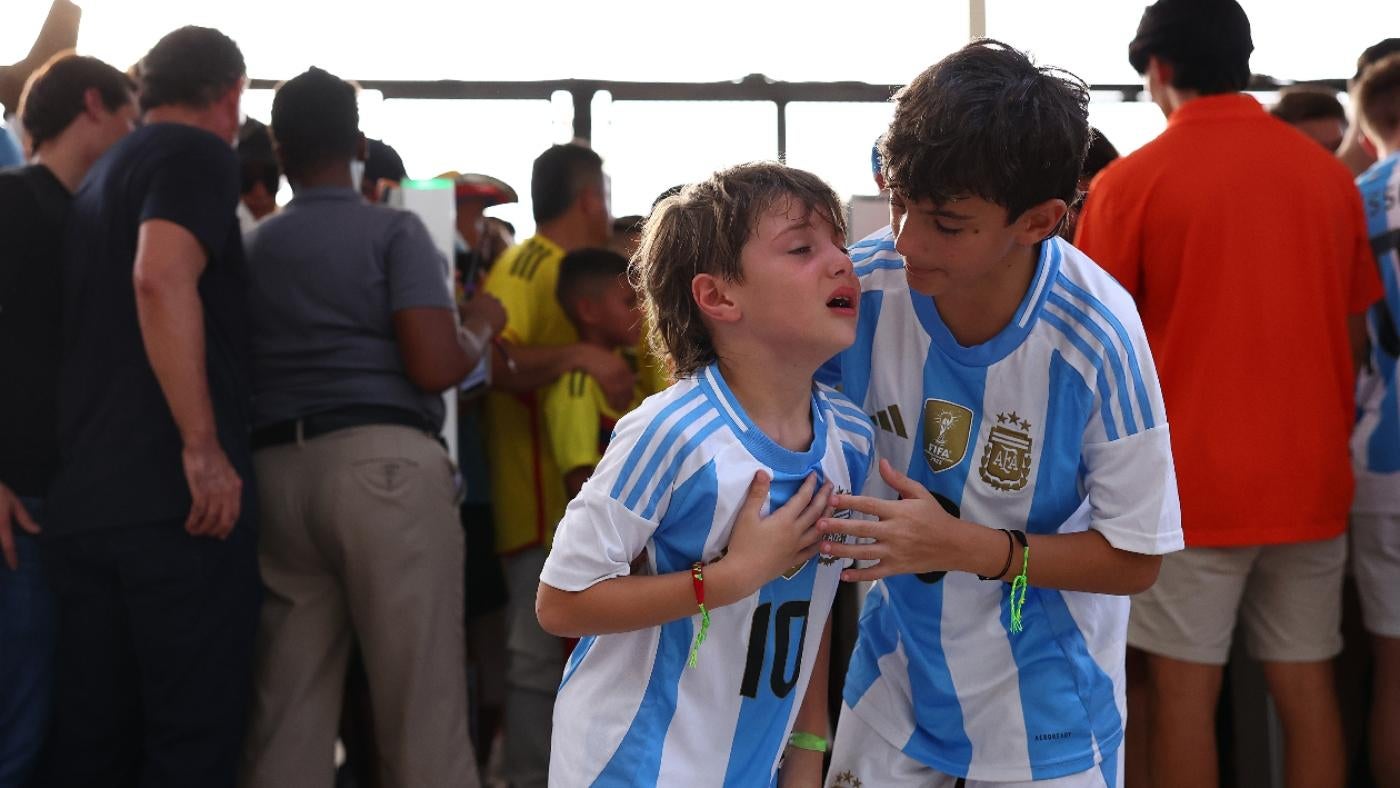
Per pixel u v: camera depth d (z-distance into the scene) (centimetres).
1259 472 275
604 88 465
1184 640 285
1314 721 294
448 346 290
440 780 282
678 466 163
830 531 170
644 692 171
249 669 273
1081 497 188
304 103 293
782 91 469
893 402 188
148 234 256
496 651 392
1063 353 177
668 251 175
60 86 281
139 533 260
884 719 202
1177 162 276
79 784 269
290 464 283
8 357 270
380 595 280
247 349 281
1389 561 308
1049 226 167
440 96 460
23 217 271
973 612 191
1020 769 193
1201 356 276
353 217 292
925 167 159
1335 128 416
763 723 180
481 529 384
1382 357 307
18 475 270
